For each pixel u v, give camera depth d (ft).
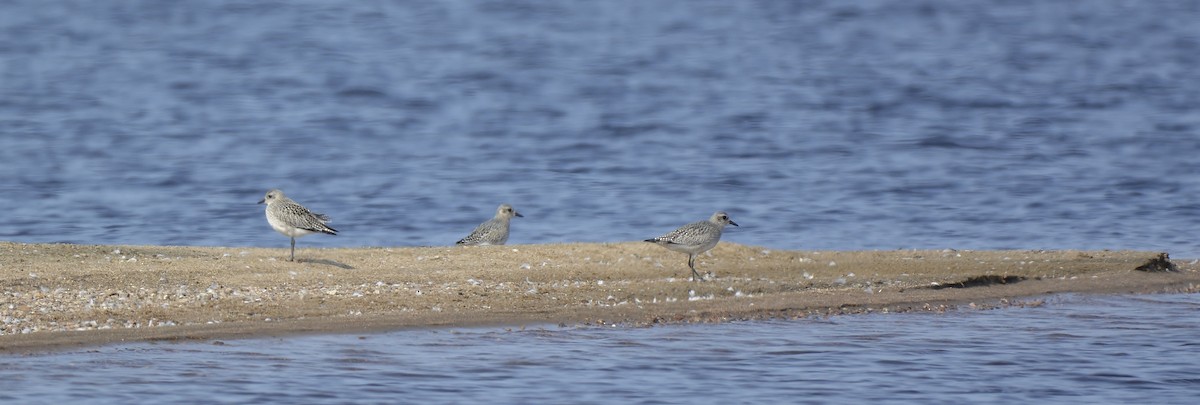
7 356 48.42
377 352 50.44
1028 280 66.18
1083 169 122.83
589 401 44.88
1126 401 45.83
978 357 51.31
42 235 93.40
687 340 53.31
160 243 90.22
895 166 125.80
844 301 60.59
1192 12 277.85
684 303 59.57
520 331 54.24
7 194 110.63
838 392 46.42
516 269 65.21
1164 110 164.04
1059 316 58.44
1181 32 247.50
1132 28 254.68
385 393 45.24
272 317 55.42
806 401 45.34
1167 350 52.54
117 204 106.32
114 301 56.44
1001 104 171.22
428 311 57.06
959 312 59.21
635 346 52.24
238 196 110.93
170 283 59.88
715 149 138.00
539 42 239.30
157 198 109.40
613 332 54.39
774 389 46.68
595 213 103.09
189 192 112.47
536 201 108.68
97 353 49.16
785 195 109.81
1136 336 54.80
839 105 171.32
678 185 115.65
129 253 67.21
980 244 87.45
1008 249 83.97
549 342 52.54
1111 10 283.38
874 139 143.84
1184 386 47.60
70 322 53.21
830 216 99.60
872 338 54.08
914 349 52.39
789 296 61.46
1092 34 247.29
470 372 48.06
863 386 47.19
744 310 58.54
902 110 166.81
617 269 65.87
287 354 49.80
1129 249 84.38
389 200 110.01
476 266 65.72
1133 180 116.06
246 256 67.46
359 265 65.57
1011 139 142.61
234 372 47.16
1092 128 150.20
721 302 59.93
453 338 52.80
